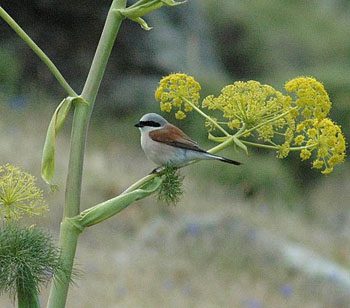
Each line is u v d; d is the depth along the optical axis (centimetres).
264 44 3059
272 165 2283
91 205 1872
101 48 394
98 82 393
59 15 2528
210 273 1561
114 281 1427
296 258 1633
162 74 2655
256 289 1515
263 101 431
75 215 387
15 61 2466
